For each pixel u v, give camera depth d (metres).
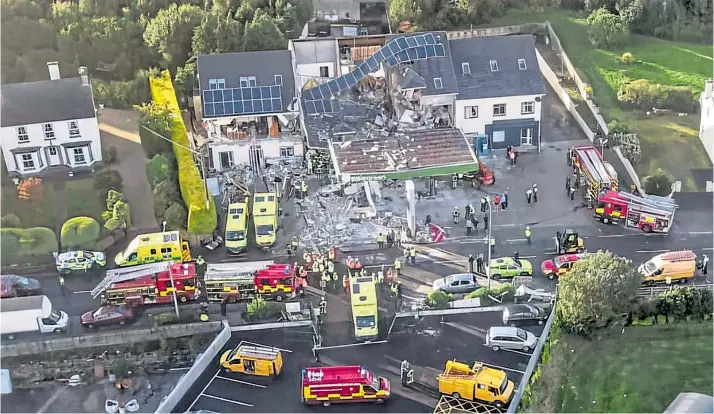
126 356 80.62
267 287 86.81
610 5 140.25
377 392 74.56
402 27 133.25
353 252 93.81
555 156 108.88
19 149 104.44
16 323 83.31
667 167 105.94
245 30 120.75
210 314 85.94
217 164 107.12
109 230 95.69
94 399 76.56
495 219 98.06
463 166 99.94
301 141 107.12
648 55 131.12
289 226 97.81
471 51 110.44
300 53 115.06
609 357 78.94
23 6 124.69
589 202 99.88
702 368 77.50
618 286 79.75
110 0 129.88
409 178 99.44
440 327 83.38
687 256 87.62
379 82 111.00
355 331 81.94
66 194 101.88
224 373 79.00
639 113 116.88
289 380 78.19
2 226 95.38
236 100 106.94
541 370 77.75
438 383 76.62
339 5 136.38
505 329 80.44
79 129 105.44
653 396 74.88
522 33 135.12
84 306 87.25
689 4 137.88
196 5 133.88
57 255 91.69
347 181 98.44
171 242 91.00
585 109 117.81
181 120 110.25
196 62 115.81
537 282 89.12
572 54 130.75
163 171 100.38
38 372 79.44
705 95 109.50
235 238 94.06
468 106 108.25
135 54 122.06
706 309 81.94
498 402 73.94
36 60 120.00
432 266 91.44
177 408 75.44
